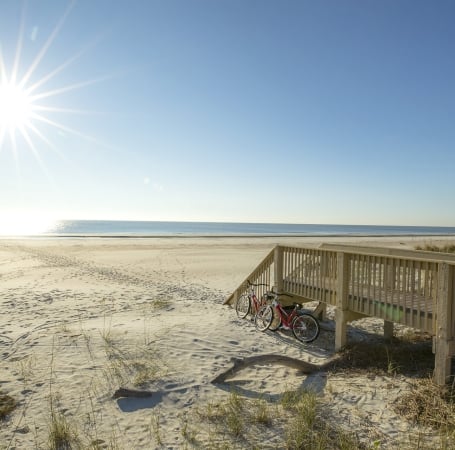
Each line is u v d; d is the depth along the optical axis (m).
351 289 6.52
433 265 5.02
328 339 7.42
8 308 9.45
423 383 4.77
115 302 10.39
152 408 4.26
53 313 8.95
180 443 3.56
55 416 3.98
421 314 5.20
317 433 3.72
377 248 8.55
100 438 3.64
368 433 3.75
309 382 5.09
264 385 5.00
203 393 4.66
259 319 8.45
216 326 7.71
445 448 3.37
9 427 3.82
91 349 6.05
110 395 4.52
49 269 18.05
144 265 20.05
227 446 3.47
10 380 4.92
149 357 5.71
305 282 7.75
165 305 9.83
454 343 4.71
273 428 3.84
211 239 49.47
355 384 4.95
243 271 18.00
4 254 25.78
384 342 6.95
